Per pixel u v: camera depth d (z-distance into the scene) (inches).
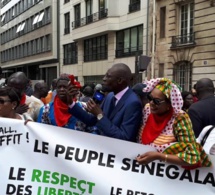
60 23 1314.0
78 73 1169.4
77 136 107.9
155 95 100.4
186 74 694.5
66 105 133.0
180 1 693.3
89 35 1020.5
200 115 137.0
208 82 145.8
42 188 107.6
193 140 99.5
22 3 1764.3
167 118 102.7
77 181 107.0
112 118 115.2
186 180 104.8
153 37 764.6
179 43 697.0
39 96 225.0
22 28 1750.7
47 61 1456.7
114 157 106.4
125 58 884.0
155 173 105.3
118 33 926.4
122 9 892.0
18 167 107.7
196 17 657.0
